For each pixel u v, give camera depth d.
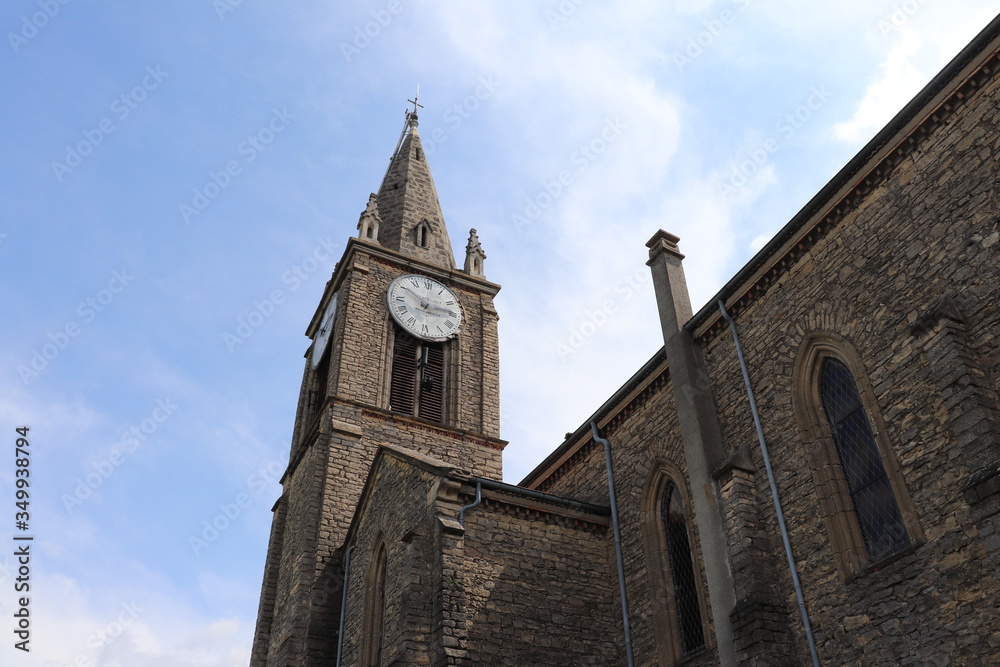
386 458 27.33
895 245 17.80
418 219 47.28
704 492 20.30
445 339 40.72
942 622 14.68
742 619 17.81
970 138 16.73
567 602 22.62
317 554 30.86
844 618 16.55
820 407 18.92
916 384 16.38
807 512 18.11
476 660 20.23
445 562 21.19
